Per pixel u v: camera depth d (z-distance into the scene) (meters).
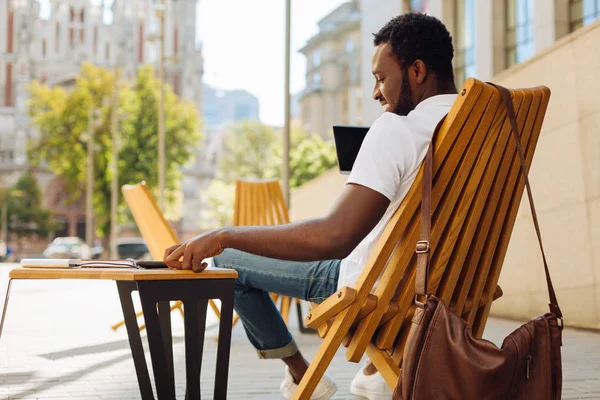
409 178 1.95
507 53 13.88
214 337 5.62
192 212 75.94
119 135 44.94
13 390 3.37
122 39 75.94
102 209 44.75
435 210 1.97
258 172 68.44
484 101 1.91
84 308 8.43
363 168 1.91
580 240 5.81
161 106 22.25
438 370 1.69
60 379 3.69
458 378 1.68
